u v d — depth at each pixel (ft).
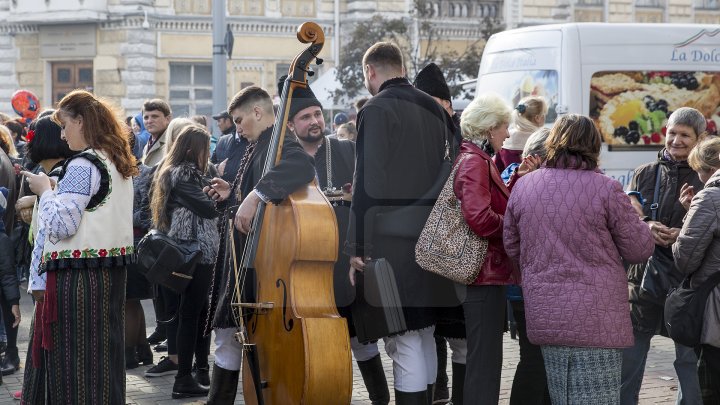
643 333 18.98
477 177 16.19
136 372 25.54
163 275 21.91
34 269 17.76
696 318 16.70
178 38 96.84
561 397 15.49
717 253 16.56
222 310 17.74
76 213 16.55
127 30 94.79
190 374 23.02
